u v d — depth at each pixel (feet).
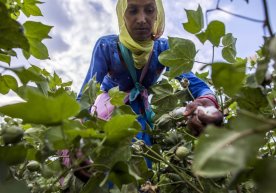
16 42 1.96
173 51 2.86
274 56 1.11
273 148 3.56
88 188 2.22
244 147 1.14
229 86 1.53
